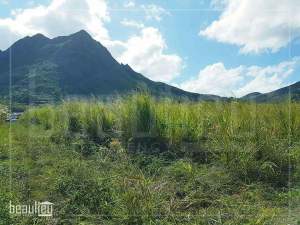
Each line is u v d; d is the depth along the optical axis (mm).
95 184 5418
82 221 5016
